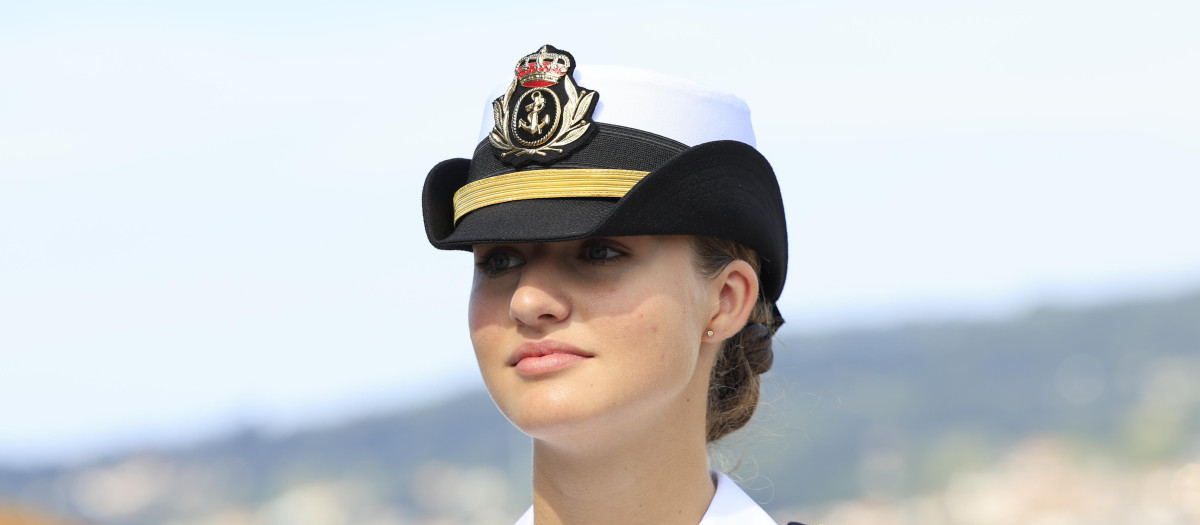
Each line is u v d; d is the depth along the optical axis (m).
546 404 3.94
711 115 4.23
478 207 4.15
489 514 86.56
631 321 3.94
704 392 4.36
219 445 126.44
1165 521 88.25
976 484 101.69
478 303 4.14
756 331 4.61
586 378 3.93
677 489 4.28
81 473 116.50
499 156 4.13
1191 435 106.50
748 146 4.15
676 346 4.03
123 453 122.56
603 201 4.00
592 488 4.22
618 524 4.25
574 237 3.85
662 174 3.89
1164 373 125.38
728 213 4.08
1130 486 96.19
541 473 4.35
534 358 3.98
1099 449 108.06
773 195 4.35
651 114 4.12
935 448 112.75
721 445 5.13
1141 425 114.12
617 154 4.05
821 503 91.44
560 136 4.05
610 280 3.96
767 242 4.29
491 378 4.10
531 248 4.04
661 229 3.91
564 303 3.94
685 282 4.07
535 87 4.13
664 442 4.22
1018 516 96.88
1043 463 103.56
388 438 116.25
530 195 4.03
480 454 107.88
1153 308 142.25
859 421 114.31
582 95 4.08
